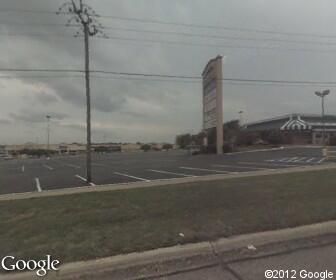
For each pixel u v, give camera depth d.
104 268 5.10
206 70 45.28
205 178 15.53
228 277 4.70
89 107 18.50
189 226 6.70
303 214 7.29
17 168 35.25
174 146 122.81
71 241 6.11
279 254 5.46
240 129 63.41
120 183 15.57
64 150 127.06
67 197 11.44
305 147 51.59
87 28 18.83
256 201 9.00
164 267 5.11
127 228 6.82
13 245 6.03
